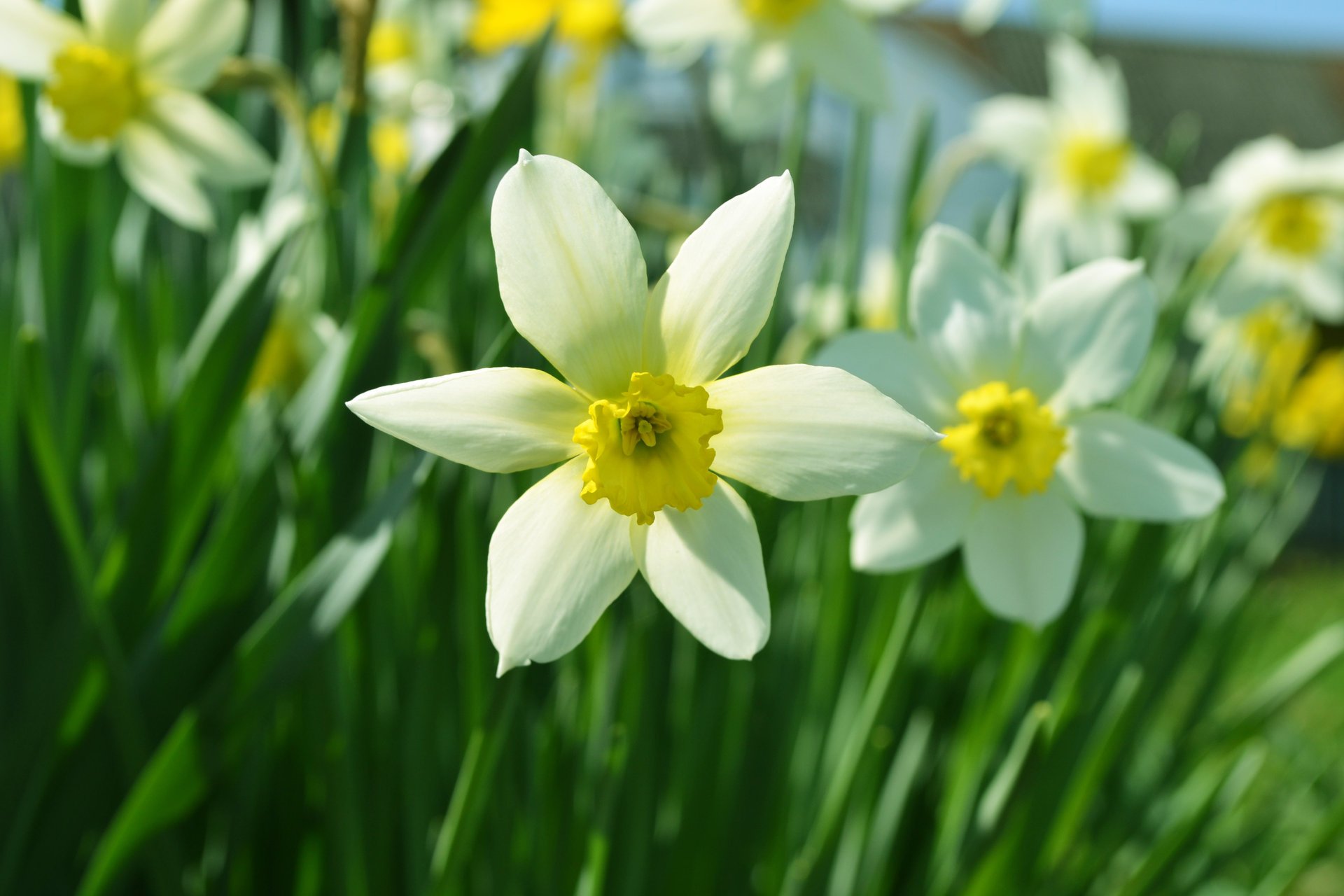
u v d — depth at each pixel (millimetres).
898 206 524
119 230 577
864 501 376
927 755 494
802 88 521
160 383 515
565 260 320
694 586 327
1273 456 681
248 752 429
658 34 569
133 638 436
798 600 522
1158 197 752
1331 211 675
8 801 429
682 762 453
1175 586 489
